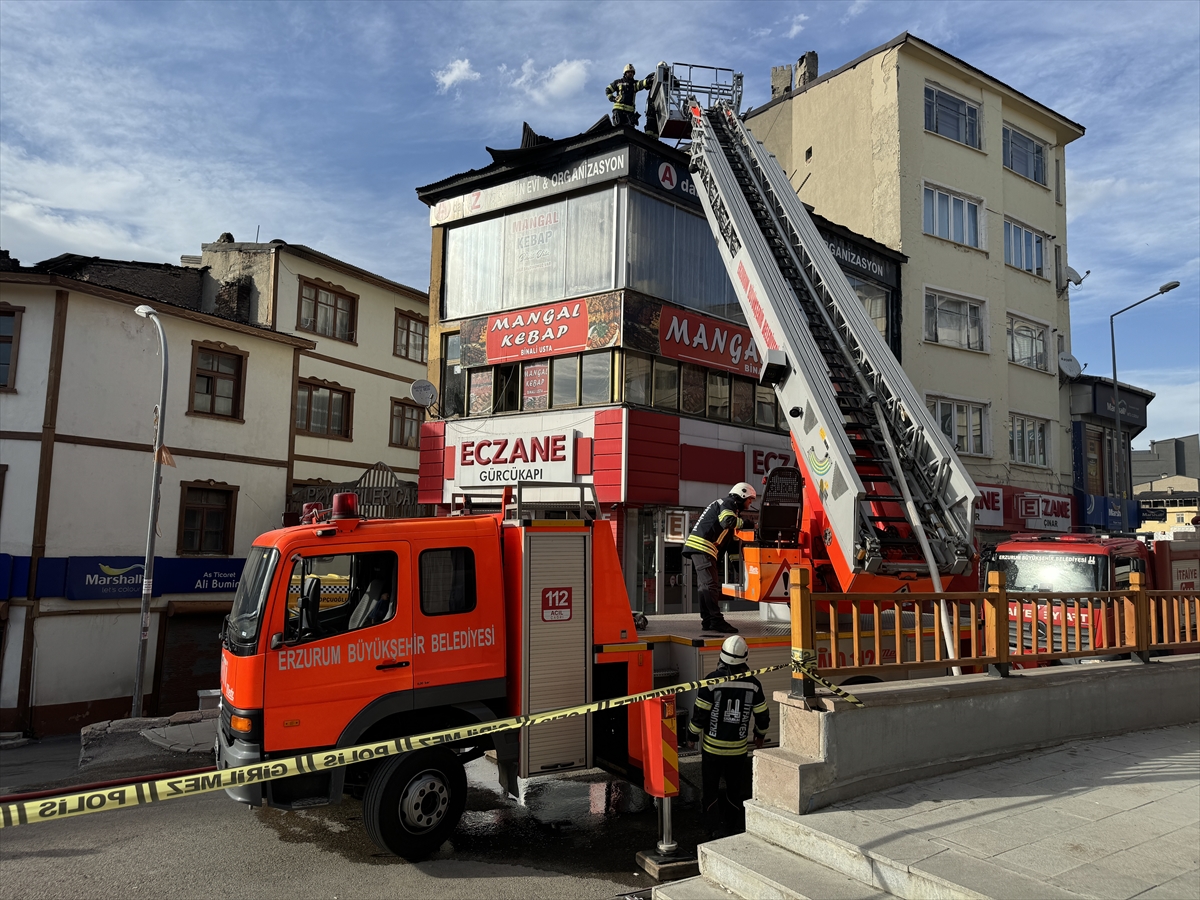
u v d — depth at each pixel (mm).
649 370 15117
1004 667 6125
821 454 7441
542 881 5238
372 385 25844
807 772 4879
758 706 6121
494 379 16344
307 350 22375
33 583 15414
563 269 15547
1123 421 27625
